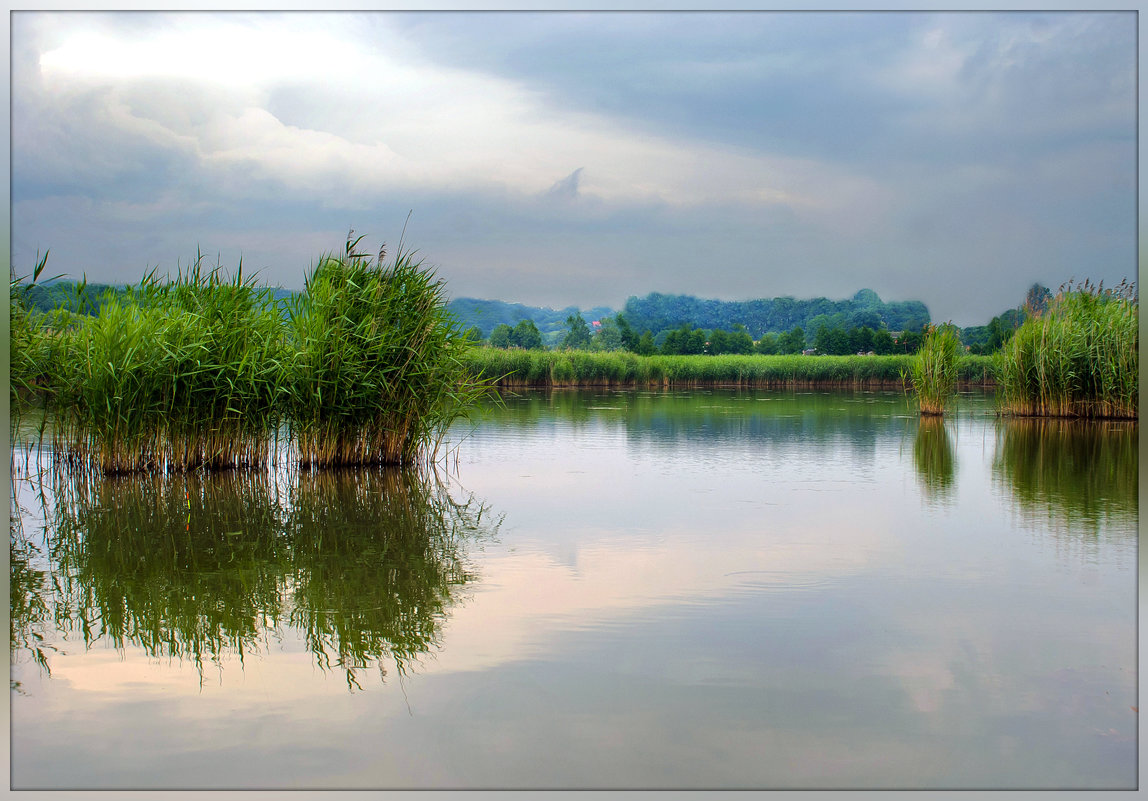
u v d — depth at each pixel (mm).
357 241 10117
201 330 9555
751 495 8508
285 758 3264
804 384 33312
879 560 5980
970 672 4055
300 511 7676
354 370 9891
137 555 6160
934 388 18047
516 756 3268
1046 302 17672
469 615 4824
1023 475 9766
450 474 9820
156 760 3254
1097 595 5191
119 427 9250
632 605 4984
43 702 3762
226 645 4410
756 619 4758
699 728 3488
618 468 10375
